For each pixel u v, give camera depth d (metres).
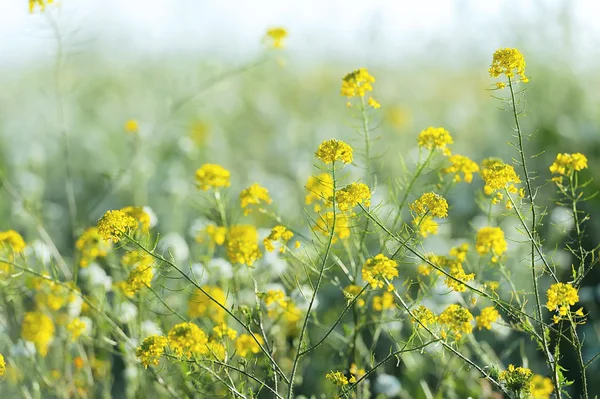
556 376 2.84
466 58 9.84
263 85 9.32
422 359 4.35
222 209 3.73
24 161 6.91
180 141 7.12
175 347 2.99
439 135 3.39
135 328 3.79
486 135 7.68
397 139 8.01
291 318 3.56
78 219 6.38
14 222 5.79
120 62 9.98
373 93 9.34
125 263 3.56
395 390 3.79
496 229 3.07
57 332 4.14
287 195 6.47
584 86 7.62
